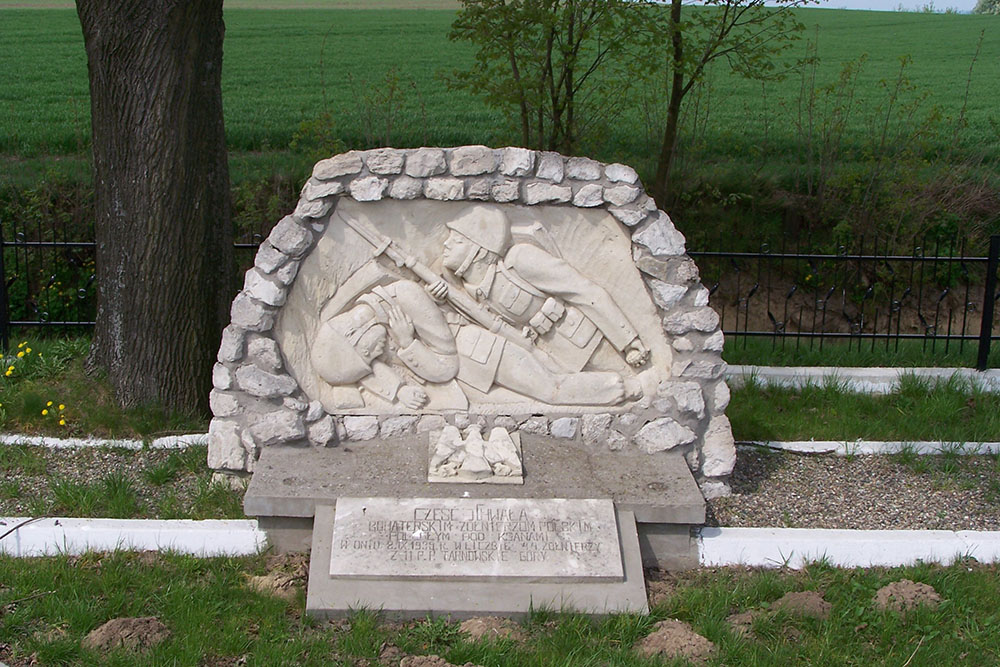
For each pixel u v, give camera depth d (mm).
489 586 4730
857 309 11242
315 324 5609
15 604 4590
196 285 6543
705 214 11758
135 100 6184
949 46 20969
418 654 4367
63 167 11375
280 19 22719
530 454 5480
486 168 5398
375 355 5594
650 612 4691
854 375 7648
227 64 17672
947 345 8578
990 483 6062
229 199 6844
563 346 5664
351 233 5523
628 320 5602
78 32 19094
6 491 5664
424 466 5340
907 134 13000
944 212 11508
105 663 4195
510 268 5555
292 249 5402
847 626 4582
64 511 5477
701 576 5062
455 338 5660
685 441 5559
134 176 6305
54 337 8867
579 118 10742
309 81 16578
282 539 5172
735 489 5906
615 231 5512
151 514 5457
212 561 5035
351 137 13359
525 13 8875
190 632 4422
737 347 8820
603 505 5000
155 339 6516
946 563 5145
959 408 7098
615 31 9172
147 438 6324
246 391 5523
